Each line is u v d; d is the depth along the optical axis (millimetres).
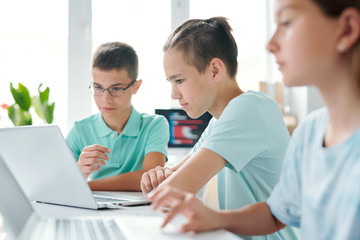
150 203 945
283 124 934
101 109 1430
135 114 1501
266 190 921
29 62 2170
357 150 468
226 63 960
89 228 628
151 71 2336
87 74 2260
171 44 951
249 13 2504
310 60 479
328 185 494
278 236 883
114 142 1455
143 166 1365
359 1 452
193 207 594
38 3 2176
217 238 565
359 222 436
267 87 2523
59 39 2219
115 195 1071
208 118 2148
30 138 791
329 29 469
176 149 2119
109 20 2289
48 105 1897
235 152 816
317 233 508
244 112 857
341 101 490
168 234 588
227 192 990
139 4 2332
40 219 683
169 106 2350
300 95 2594
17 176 817
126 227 635
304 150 602
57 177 863
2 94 2121
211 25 971
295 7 482
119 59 1392
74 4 2227
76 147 1521
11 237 646
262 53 2527
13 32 2139
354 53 460
